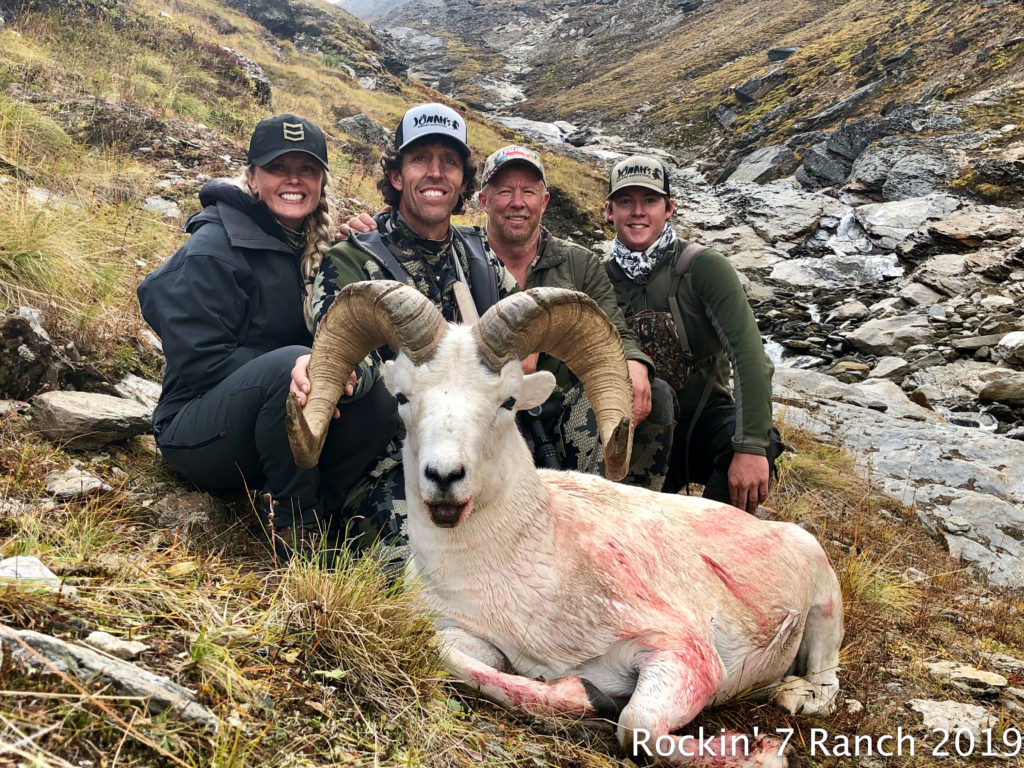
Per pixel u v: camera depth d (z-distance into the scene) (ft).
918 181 83.35
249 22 117.50
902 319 53.57
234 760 7.02
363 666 9.34
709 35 251.19
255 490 14.02
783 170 112.57
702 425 17.88
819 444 30.91
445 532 10.48
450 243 15.23
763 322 58.34
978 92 104.42
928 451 31.71
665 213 17.98
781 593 12.50
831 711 12.39
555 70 283.18
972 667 15.49
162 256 24.86
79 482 12.50
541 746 9.43
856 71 134.92
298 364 11.69
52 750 6.52
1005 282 58.80
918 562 23.34
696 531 12.29
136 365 17.39
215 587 10.25
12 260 17.56
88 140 38.04
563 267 17.02
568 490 11.63
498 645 10.55
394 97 114.32
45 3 57.82
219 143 44.68
